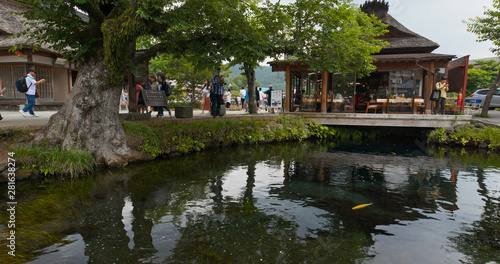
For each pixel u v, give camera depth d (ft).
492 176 21.01
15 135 19.22
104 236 10.40
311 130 44.09
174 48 23.52
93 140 20.72
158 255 9.12
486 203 14.98
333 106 47.14
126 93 59.16
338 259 9.16
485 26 43.45
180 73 64.03
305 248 9.83
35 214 12.24
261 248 9.76
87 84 20.71
